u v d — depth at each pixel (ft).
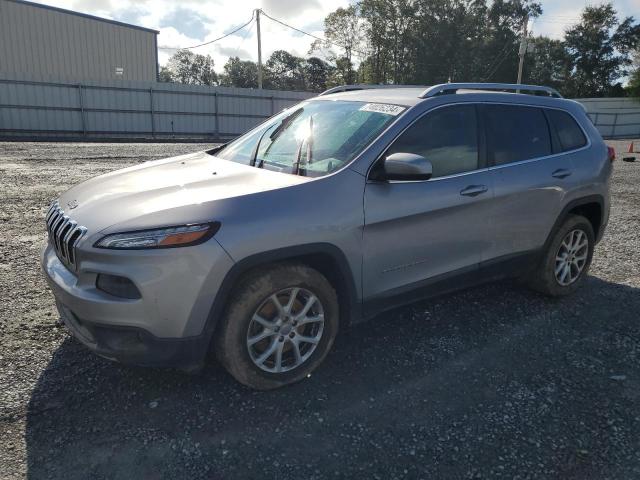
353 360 10.94
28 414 8.70
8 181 30.40
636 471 7.92
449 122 11.78
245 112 93.61
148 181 10.53
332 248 9.62
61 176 33.01
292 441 8.34
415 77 178.70
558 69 225.76
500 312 13.65
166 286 8.23
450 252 11.68
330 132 11.48
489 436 8.63
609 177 15.31
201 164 12.16
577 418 9.18
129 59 99.40
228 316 8.91
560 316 13.51
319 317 9.94
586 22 221.05
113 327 8.38
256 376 9.37
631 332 12.66
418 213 10.78
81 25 92.53
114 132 81.76
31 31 87.66
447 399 9.64
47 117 75.92
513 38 179.32
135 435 8.32
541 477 7.75
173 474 7.54
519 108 13.43
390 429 8.72
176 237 8.25
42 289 13.96
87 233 8.65
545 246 13.85
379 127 10.89
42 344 11.00
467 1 176.76
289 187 9.47
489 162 12.36
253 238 8.70
